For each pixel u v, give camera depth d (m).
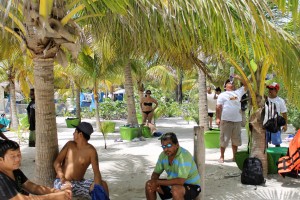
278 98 7.81
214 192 5.98
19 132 11.87
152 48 6.08
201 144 4.95
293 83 5.09
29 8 4.10
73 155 4.79
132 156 9.15
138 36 5.48
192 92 29.06
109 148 10.53
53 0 4.07
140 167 7.93
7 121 16.12
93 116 24.00
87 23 5.97
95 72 13.05
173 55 6.56
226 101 7.98
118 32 6.00
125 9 3.98
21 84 18.02
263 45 4.38
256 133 6.81
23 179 3.92
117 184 6.55
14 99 15.96
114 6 3.53
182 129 16.30
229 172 7.24
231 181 6.63
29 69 15.41
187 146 10.81
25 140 12.30
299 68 4.93
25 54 4.48
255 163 6.39
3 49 6.73
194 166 4.74
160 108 17.03
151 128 13.10
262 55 4.88
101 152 9.84
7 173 3.43
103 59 11.21
